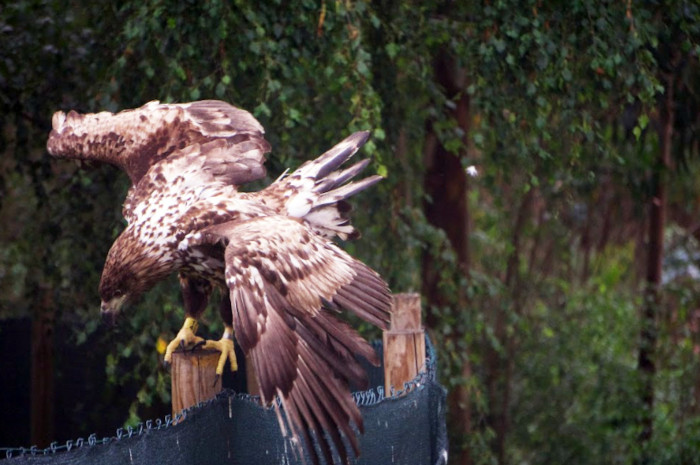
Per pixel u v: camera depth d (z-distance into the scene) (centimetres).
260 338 649
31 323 1308
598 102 1265
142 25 1041
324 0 1062
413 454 769
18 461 590
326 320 658
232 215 770
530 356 1966
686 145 1628
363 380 632
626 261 2322
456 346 1531
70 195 1260
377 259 1326
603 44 1120
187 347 802
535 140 1321
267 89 1082
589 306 2014
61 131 893
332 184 812
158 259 789
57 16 1200
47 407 1286
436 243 1351
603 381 1920
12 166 1499
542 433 1945
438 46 1307
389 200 1330
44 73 1213
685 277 2147
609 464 1894
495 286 1507
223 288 795
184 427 675
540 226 1994
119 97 1138
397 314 895
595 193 1864
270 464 725
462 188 1612
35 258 1323
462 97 1529
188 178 818
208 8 1041
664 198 1886
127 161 866
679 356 1922
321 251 700
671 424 1911
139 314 1129
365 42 1214
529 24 1158
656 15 1242
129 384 1255
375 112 1070
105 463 618
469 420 1603
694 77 1370
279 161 1163
